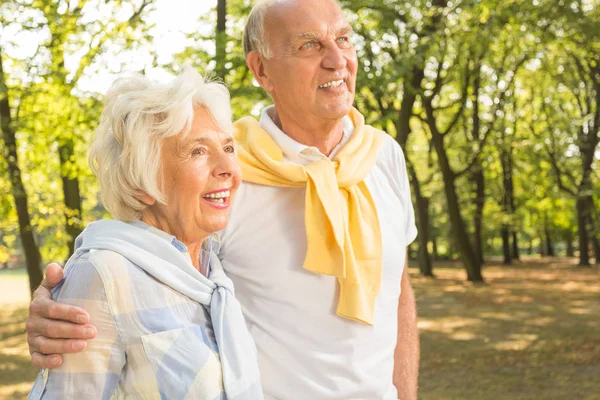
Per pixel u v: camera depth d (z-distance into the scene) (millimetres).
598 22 13445
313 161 2346
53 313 1632
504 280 23969
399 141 17969
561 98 27375
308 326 2262
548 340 11516
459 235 22797
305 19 2236
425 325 13594
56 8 11312
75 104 11938
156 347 1706
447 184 22141
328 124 2334
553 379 8734
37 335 1655
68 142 12484
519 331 12578
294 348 2256
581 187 26828
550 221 40719
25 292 22359
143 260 1738
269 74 2330
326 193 2244
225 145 1893
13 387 8547
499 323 13648
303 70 2242
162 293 1751
